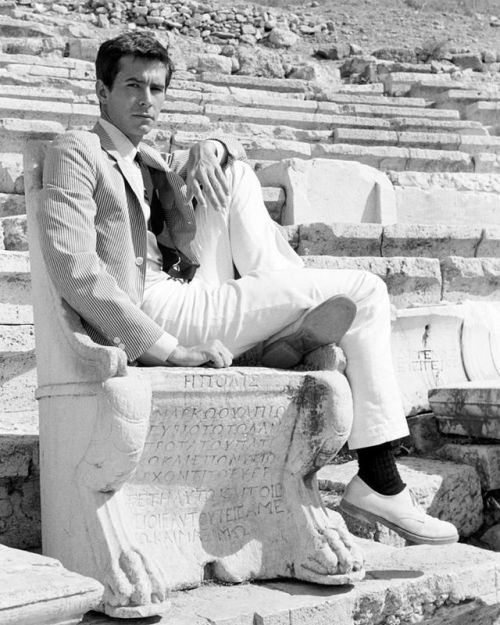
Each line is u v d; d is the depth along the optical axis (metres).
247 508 3.14
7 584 2.24
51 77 9.70
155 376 2.82
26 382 4.25
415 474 4.36
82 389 2.76
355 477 3.33
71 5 14.05
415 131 10.61
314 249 6.10
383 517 3.25
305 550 3.07
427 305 5.48
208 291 3.29
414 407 5.09
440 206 7.38
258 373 3.00
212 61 12.59
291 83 12.09
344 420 3.05
